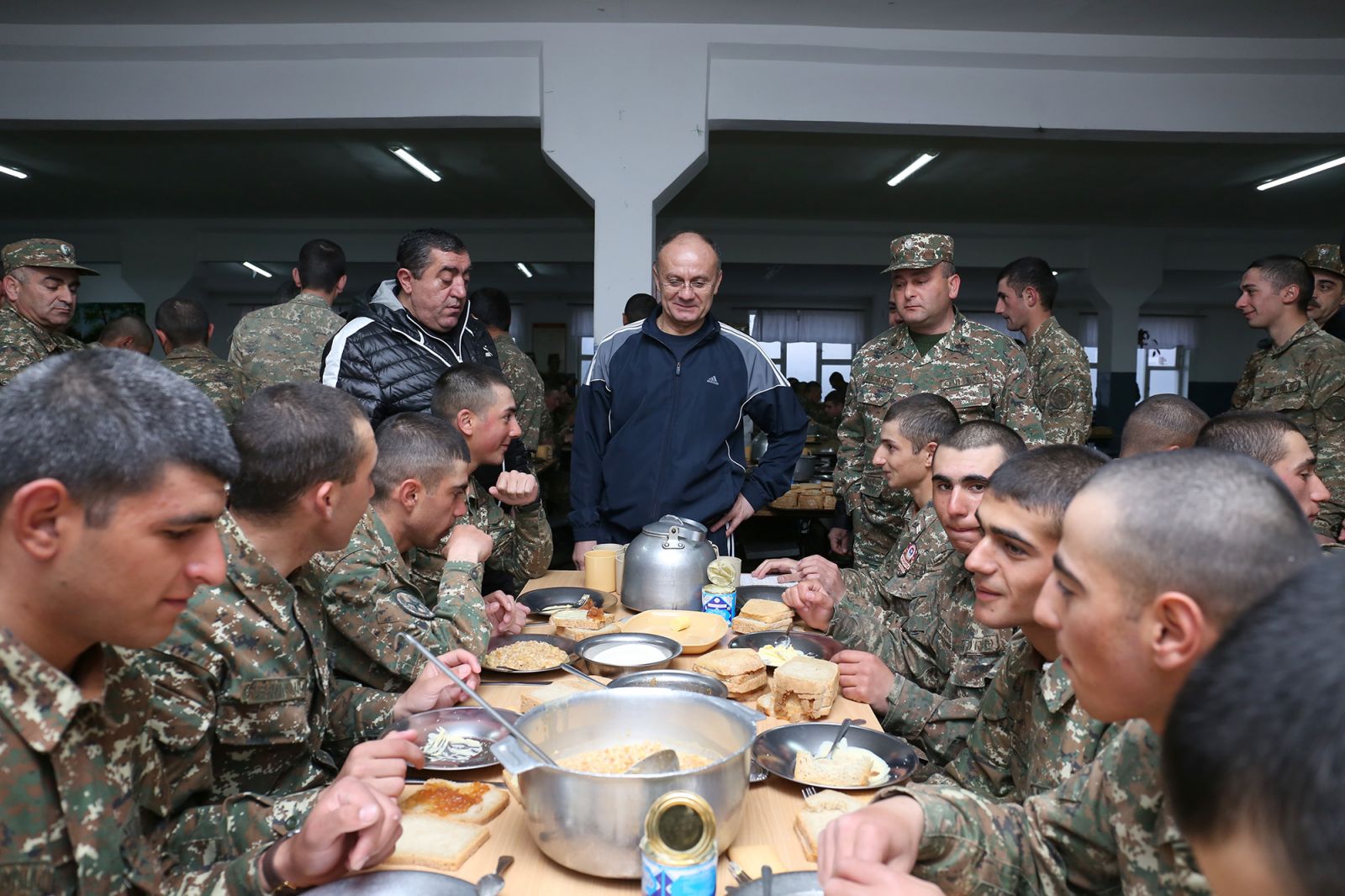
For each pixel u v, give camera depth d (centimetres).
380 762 109
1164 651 69
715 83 487
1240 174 770
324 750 153
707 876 88
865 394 321
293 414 123
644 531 209
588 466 273
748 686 157
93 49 474
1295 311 338
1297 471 192
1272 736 36
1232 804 38
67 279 354
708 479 263
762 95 488
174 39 474
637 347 269
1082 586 74
